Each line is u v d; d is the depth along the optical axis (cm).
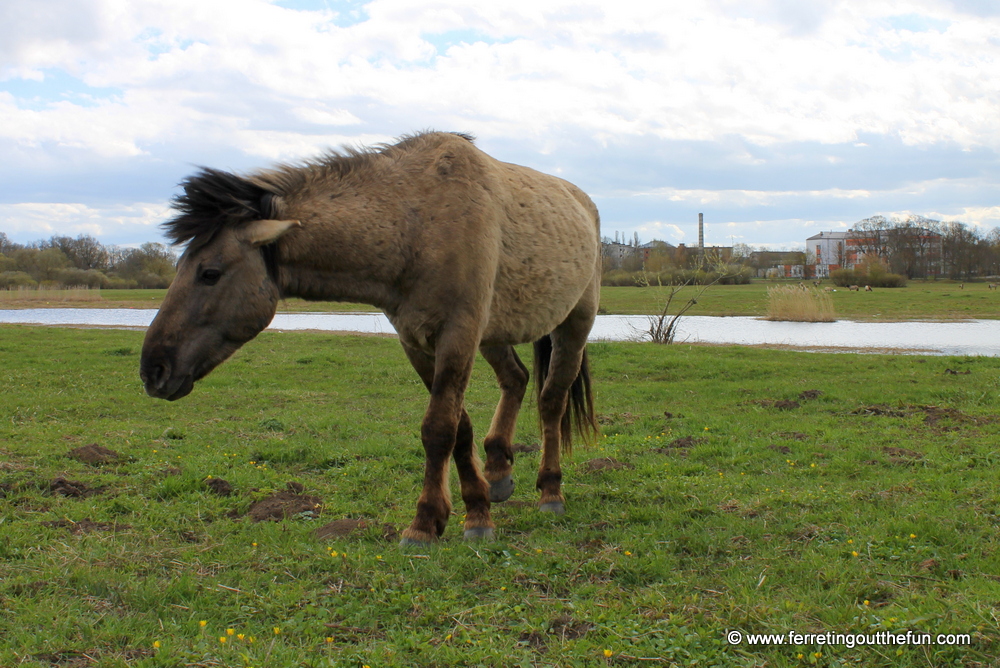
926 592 318
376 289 400
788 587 331
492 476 485
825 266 9294
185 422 775
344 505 475
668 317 2761
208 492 497
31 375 1107
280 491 510
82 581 330
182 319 362
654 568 352
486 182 419
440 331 397
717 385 1053
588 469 580
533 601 317
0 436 668
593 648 272
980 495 475
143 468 553
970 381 1028
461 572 352
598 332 2242
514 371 505
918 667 254
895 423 748
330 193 393
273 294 384
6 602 309
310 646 275
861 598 317
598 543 400
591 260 511
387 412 852
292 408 886
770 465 584
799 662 262
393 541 405
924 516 422
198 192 362
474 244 395
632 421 794
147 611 306
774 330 2262
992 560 356
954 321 2578
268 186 381
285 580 343
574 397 556
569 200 507
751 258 7256
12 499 467
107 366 1211
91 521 429
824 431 707
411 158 412
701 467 580
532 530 435
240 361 1305
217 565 359
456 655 265
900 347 1759
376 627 296
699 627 286
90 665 260
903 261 7369
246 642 278
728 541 393
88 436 675
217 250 367
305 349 1508
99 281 5403
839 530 409
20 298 4038
